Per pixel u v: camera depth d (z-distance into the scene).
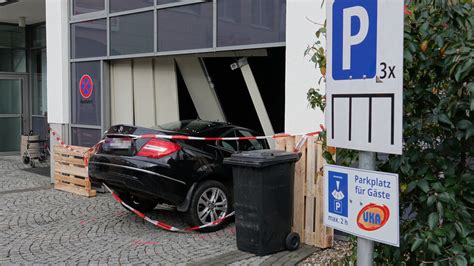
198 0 7.47
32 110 15.46
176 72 8.91
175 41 7.95
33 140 13.07
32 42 15.28
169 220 7.08
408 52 2.54
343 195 2.26
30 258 5.39
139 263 5.18
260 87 9.23
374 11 2.08
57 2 10.03
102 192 9.14
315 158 5.58
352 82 2.18
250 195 5.29
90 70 9.70
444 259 2.47
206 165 6.38
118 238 6.15
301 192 5.73
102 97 9.47
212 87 8.74
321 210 5.52
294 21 6.16
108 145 6.55
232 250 5.57
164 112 9.03
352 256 3.23
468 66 2.37
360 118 2.15
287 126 6.27
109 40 9.16
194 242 5.94
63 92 10.12
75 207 7.95
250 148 7.18
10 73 14.95
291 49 6.21
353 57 2.17
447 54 2.52
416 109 2.72
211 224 6.38
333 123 2.28
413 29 2.63
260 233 5.25
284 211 5.40
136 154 6.18
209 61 8.66
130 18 8.73
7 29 14.93
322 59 3.50
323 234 5.50
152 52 8.35
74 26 9.96
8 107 15.05
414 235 2.57
